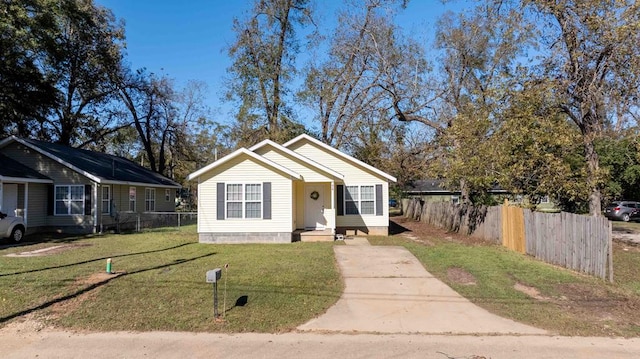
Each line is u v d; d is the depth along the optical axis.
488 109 14.35
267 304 7.22
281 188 15.41
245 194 15.46
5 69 19.94
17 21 19.02
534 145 12.39
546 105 13.41
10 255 11.78
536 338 5.80
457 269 10.12
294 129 30.16
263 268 9.96
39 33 20.22
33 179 17.89
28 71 21.34
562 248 10.45
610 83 13.11
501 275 9.44
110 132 34.28
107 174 20.98
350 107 27.58
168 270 9.55
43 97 22.66
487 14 18.42
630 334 5.95
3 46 18.97
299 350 5.34
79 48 30.00
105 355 5.16
